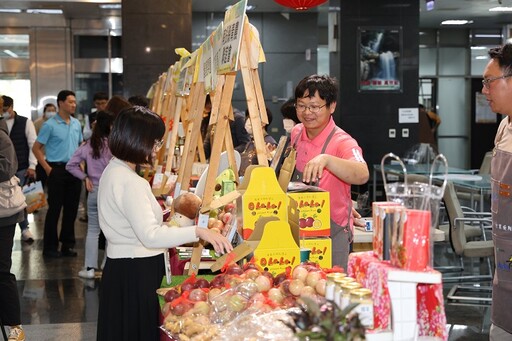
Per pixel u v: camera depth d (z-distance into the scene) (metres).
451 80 17.39
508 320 2.91
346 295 1.97
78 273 7.29
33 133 9.28
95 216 7.04
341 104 11.73
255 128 3.39
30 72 14.20
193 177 5.54
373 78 11.71
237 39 3.10
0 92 14.21
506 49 2.82
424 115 12.48
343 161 3.17
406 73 11.73
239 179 4.00
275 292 2.71
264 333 2.37
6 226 4.50
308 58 14.77
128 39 11.16
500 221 2.91
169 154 5.79
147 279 3.18
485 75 2.88
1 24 13.91
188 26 11.21
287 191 3.22
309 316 1.75
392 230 2.01
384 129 11.79
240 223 3.17
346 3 11.59
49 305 6.07
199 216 3.27
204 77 4.06
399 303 1.93
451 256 8.27
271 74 14.80
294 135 3.86
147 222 3.03
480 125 17.45
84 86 14.36
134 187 3.10
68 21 14.10
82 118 14.35
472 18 15.30
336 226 3.50
